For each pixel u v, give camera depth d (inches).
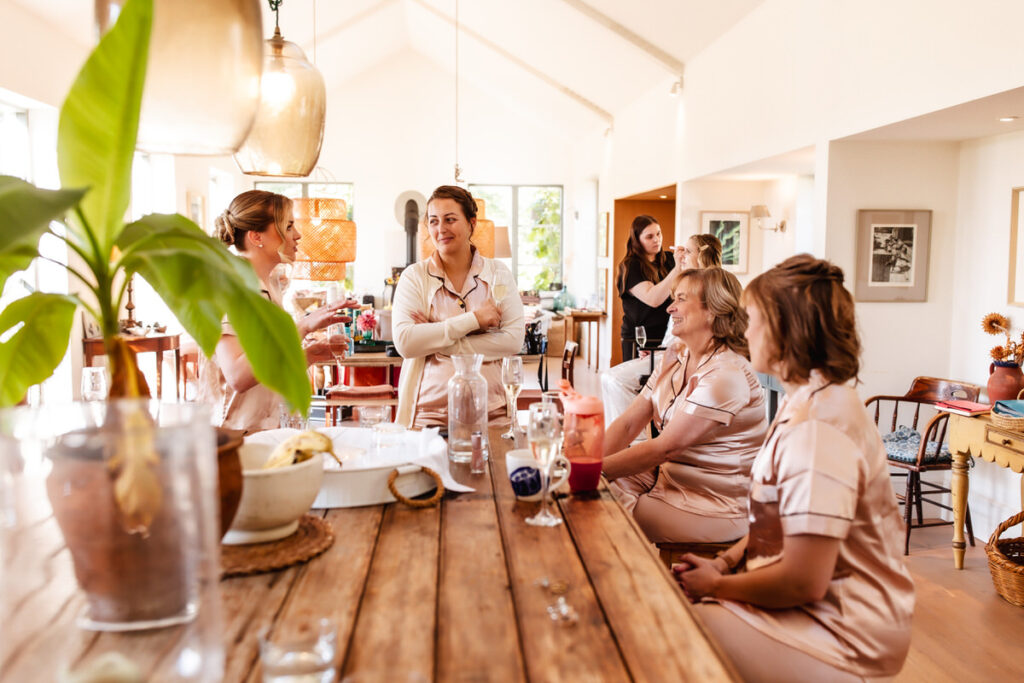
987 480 167.8
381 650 43.1
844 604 60.8
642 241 225.9
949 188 174.7
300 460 60.2
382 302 494.9
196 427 38.5
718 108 245.6
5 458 35.9
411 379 113.4
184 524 38.3
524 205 521.7
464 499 72.2
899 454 158.1
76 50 245.1
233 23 52.1
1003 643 119.3
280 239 102.3
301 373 48.3
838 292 61.5
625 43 283.0
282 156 80.7
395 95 499.8
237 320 46.4
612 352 409.1
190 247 52.1
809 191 253.6
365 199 501.7
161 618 38.5
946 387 166.9
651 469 102.8
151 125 51.8
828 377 61.9
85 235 49.8
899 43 147.4
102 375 94.7
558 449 66.4
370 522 65.3
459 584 52.7
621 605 49.6
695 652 43.7
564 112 450.9
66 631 38.2
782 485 60.2
